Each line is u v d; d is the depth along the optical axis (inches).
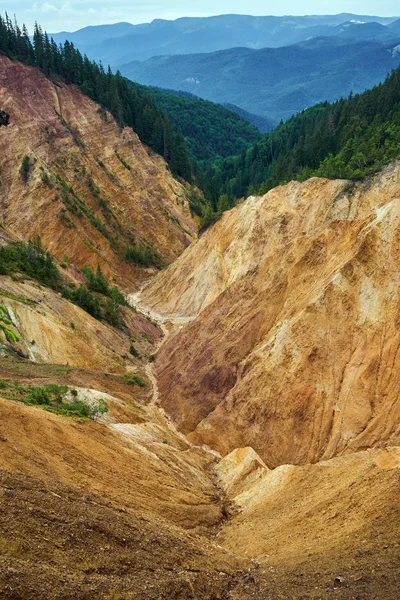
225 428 1396.4
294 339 1395.2
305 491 1007.0
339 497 891.4
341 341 1341.0
